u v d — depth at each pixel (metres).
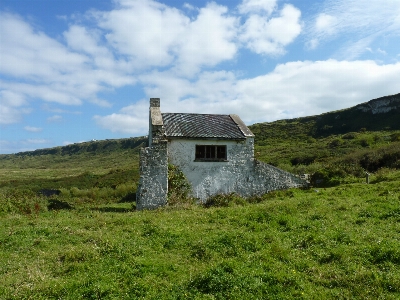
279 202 18.00
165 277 9.12
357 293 7.69
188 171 24.22
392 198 16.19
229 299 7.61
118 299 7.89
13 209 21.59
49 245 12.49
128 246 11.48
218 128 25.89
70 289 8.34
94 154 130.12
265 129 89.81
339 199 17.73
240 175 25.22
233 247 10.92
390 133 57.84
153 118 23.50
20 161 140.75
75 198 32.78
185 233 12.79
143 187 20.94
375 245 10.04
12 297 8.07
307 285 8.14
